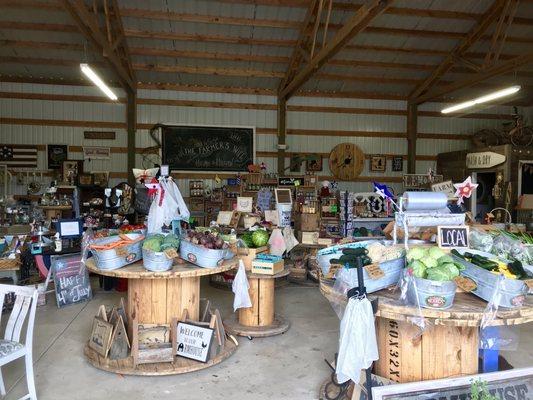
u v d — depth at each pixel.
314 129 10.18
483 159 9.36
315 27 7.41
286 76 9.33
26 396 2.77
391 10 7.68
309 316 4.90
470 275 2.41
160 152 9.53
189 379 3.25
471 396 2.33
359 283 2.30
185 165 9.65
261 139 10.01
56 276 5.14
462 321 2.19
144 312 3.49
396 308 2.26
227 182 9.14
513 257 2.72
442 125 10.79
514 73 9.53
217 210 9.20
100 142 9.44
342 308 2.54
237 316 4.68
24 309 2.80
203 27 8.07
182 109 9.69
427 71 9.56
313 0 7.30
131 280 3.56
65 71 9.09
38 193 9.04
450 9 7.77
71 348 3.83
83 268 5.29
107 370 3.29
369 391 2.31
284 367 3.49
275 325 4.34
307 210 6.98
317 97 10.17
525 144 9.89
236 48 8.70
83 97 9.36
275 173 9.94
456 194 3.37
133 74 9.13
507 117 11.03
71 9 5.97
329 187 9.09
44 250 5.37
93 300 5.43
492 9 7.72
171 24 7.96
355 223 9.28
